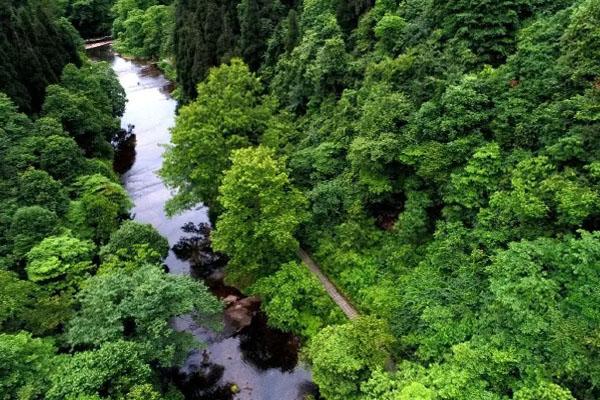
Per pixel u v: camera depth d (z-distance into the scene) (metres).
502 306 20.11
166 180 37.19
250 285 32.38
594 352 17.31
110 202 35.03
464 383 19.31
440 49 32.22
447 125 26.28
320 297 28.64
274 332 29.44
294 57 46.53
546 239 20.84
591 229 21.03
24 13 52.47
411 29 35.09
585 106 21.81
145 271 25.48
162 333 23.00
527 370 18.33
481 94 26.17
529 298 19.09
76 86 51.06
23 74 45.97
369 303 27.36
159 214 42.56
